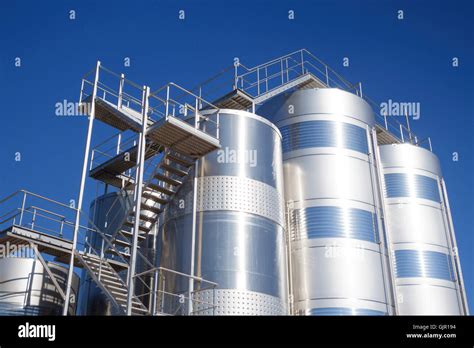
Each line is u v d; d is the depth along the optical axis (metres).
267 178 23.03
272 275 21.28
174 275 20.89
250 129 23.53
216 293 19.89
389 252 26.55
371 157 28.38
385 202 30.95
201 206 21.59
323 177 26.59
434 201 32.16
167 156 22.27
